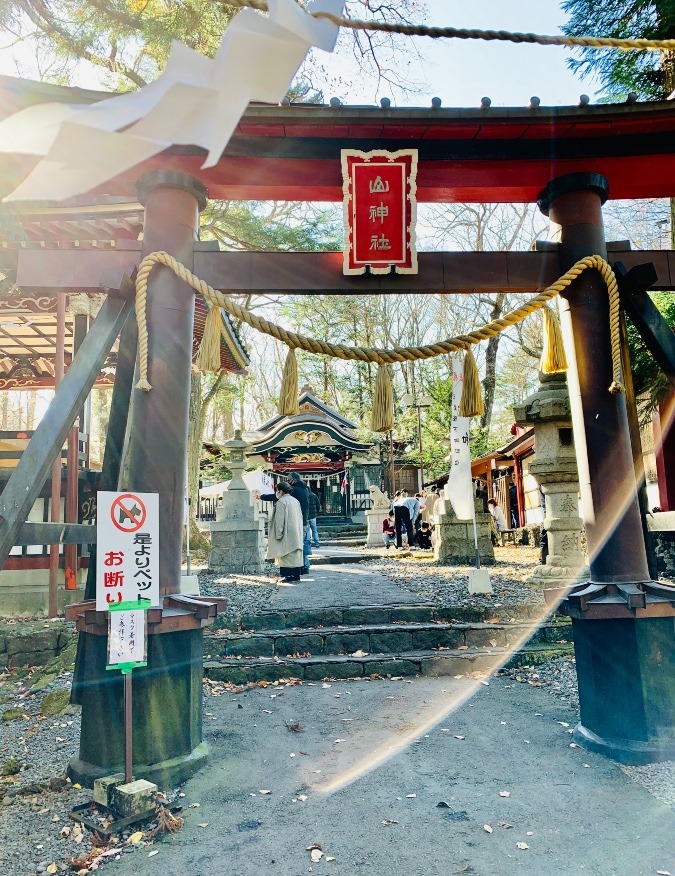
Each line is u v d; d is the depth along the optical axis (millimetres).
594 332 3900
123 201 5613
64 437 3475
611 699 3496
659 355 3885
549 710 4309
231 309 3555
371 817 2789
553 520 7676
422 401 19984
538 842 2541
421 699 4605
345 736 3855
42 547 7086
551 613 6145
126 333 4109
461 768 3328
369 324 25844
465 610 6230
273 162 3918
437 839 2582
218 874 2355
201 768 3350
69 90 3223
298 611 6211
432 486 24234
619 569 3662
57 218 5727
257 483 18578
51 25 7180
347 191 3859
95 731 3238
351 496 26031
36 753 3721
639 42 2201
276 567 11344
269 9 1054
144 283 3596
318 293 4012
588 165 4059
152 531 3145
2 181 3033
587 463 3836
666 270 4105
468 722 4082
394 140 3893
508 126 3764
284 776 3260
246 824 2744
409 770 3312
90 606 3191
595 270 3949
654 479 10094
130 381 4105
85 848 2576
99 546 2904
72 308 7398
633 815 2752
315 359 30516
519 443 16953
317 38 1066
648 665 3436
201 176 4000
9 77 3164
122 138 957
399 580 8859
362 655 5531
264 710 4391
